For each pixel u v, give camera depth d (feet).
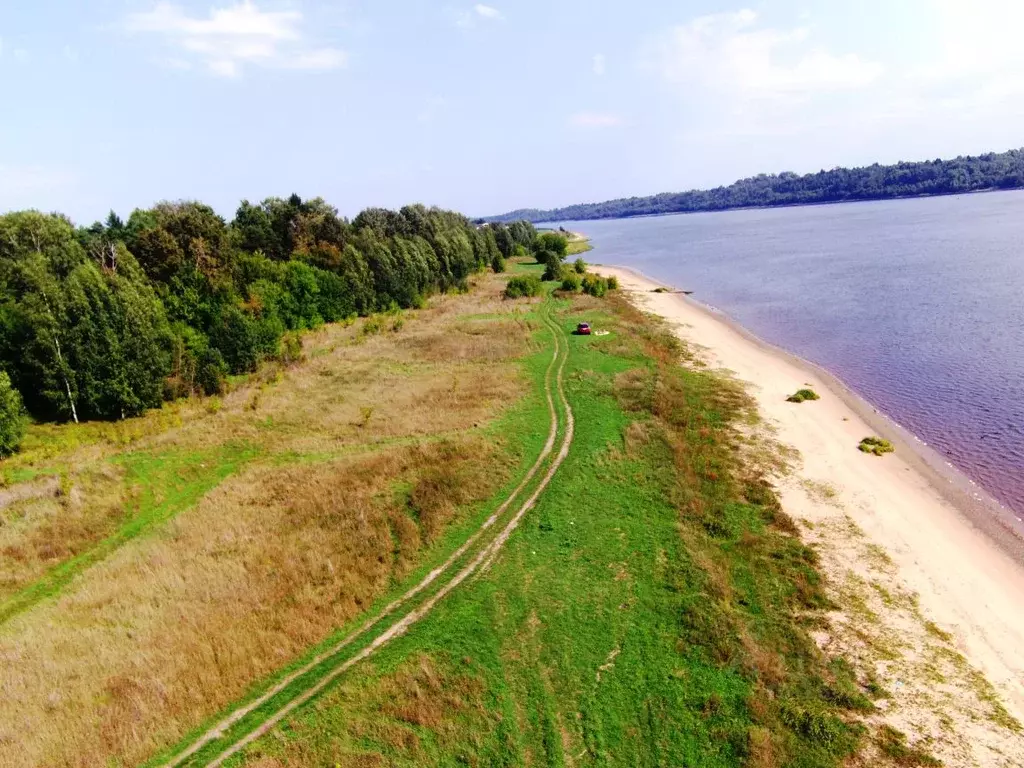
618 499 83.30
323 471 92.94
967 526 81.92
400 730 49.14
